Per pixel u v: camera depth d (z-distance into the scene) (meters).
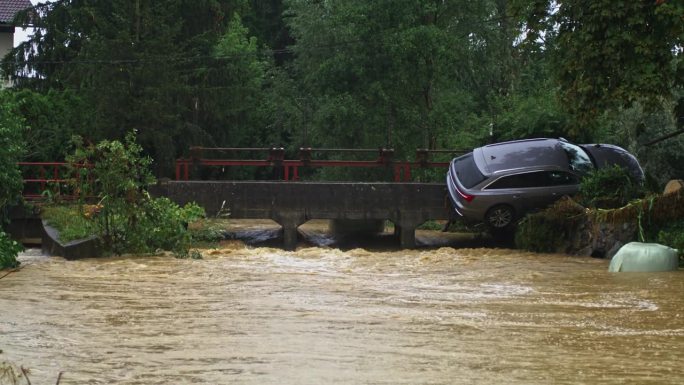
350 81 37.53
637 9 17.02
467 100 38.34
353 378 6.98
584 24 17.77
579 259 18.11
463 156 24.09
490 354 7.91
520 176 22.34
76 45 38.41
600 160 22.89
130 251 18.05
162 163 32.31
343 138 38.22
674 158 28.58
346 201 25.28
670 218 17.56
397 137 37.44
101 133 31.03
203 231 21.84
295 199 25.23
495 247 23.16
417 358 7.73
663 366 7.43
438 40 35.03
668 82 17.88
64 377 6.99
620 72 17.80
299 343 8.38
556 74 19.00
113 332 8.95
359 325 9.40
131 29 33.50
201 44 40.09
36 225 23.98
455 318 9.91
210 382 6.84
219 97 39.09
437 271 15.36
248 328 9.20
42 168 27.97
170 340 8.52
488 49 37.81
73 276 14.07
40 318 9.81
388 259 17.78
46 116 31.45
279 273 14.72
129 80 31.75
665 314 10.24
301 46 39.78
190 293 12.01
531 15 19.44
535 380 6.92
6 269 15.00
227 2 43.34
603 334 8.91
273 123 45.09
